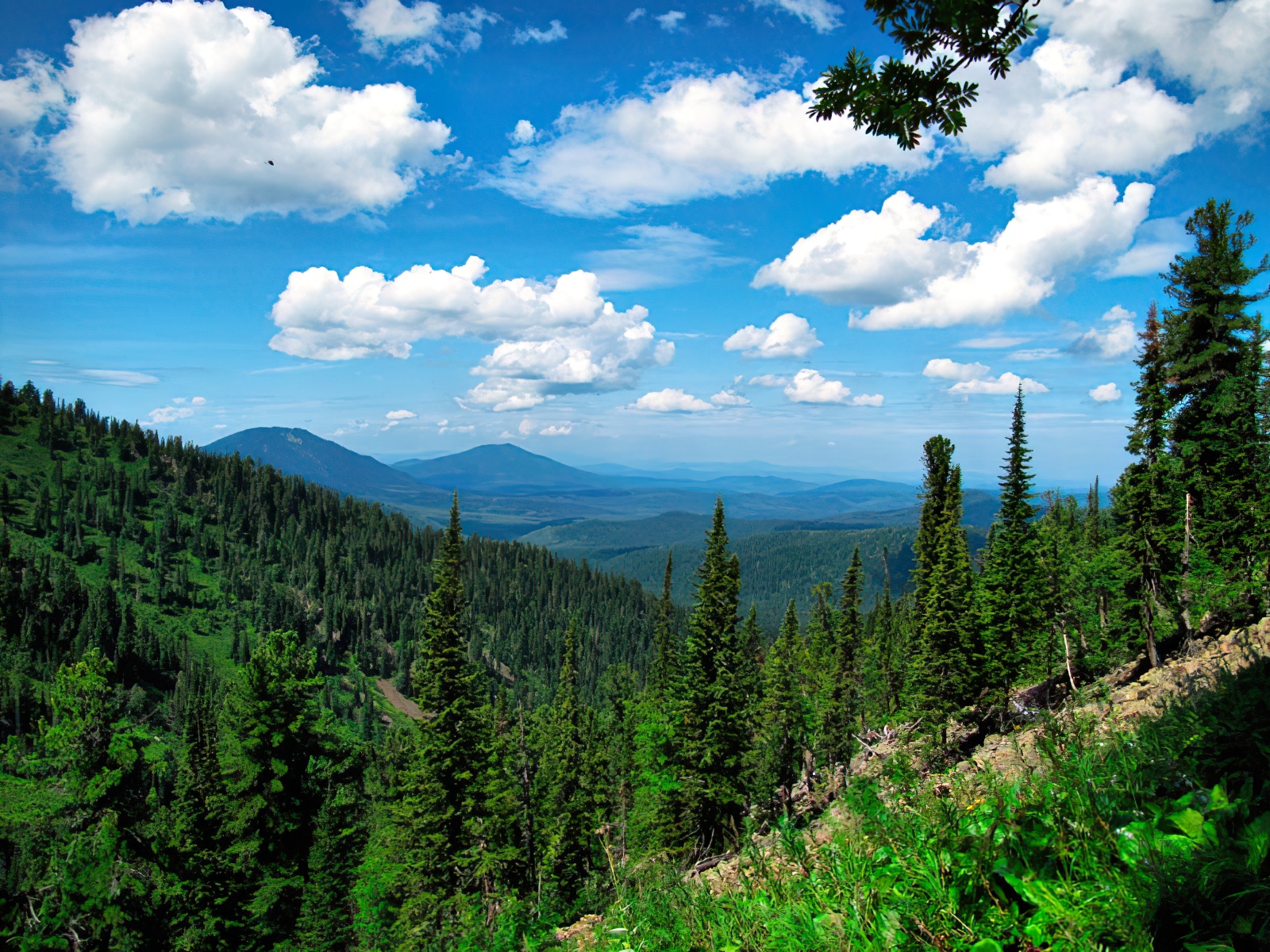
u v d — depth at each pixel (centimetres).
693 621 3456
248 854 3391
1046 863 293
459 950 1055
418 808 3269
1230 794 301
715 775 3100
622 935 556
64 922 2853
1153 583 2731
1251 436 2812
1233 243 2814
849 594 4538
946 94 371
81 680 3114
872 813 416
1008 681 3175
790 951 353
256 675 3547
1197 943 224
